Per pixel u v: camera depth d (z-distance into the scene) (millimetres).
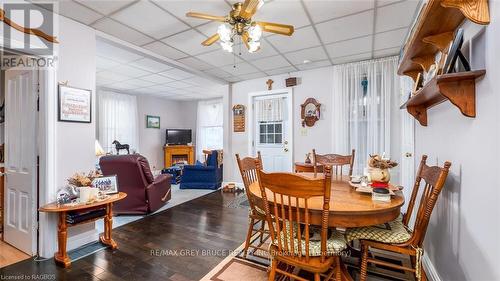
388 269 2059
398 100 3629
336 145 4051
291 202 1502
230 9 2332
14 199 2479
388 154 3648
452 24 1428
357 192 1838
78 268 2072
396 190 1823
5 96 2564
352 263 2162
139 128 6930
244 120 5160
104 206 2443
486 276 1119
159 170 7473
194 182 5332
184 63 3971
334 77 4105
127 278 1926
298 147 4512
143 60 3822
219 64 4023
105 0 2143
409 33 2672
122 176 3424
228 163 5340
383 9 2328
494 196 1051
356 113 3904
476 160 1213
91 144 2568
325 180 1289
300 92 4488
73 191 2227
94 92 2633
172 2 2203
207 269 2057
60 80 2320
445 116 1668
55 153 2252
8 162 2545
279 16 2451
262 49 3350
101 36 2779
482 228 1156
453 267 1508
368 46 3264
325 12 2381
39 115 2248
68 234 2369
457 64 1369
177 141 7570
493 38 1039
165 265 2123
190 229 2959
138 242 2584
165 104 7746
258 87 4977
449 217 1573
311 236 1653
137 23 2590
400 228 1735
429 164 2061
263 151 4988
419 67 2240
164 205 4012
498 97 1010
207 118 7836
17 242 2426
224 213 3590
